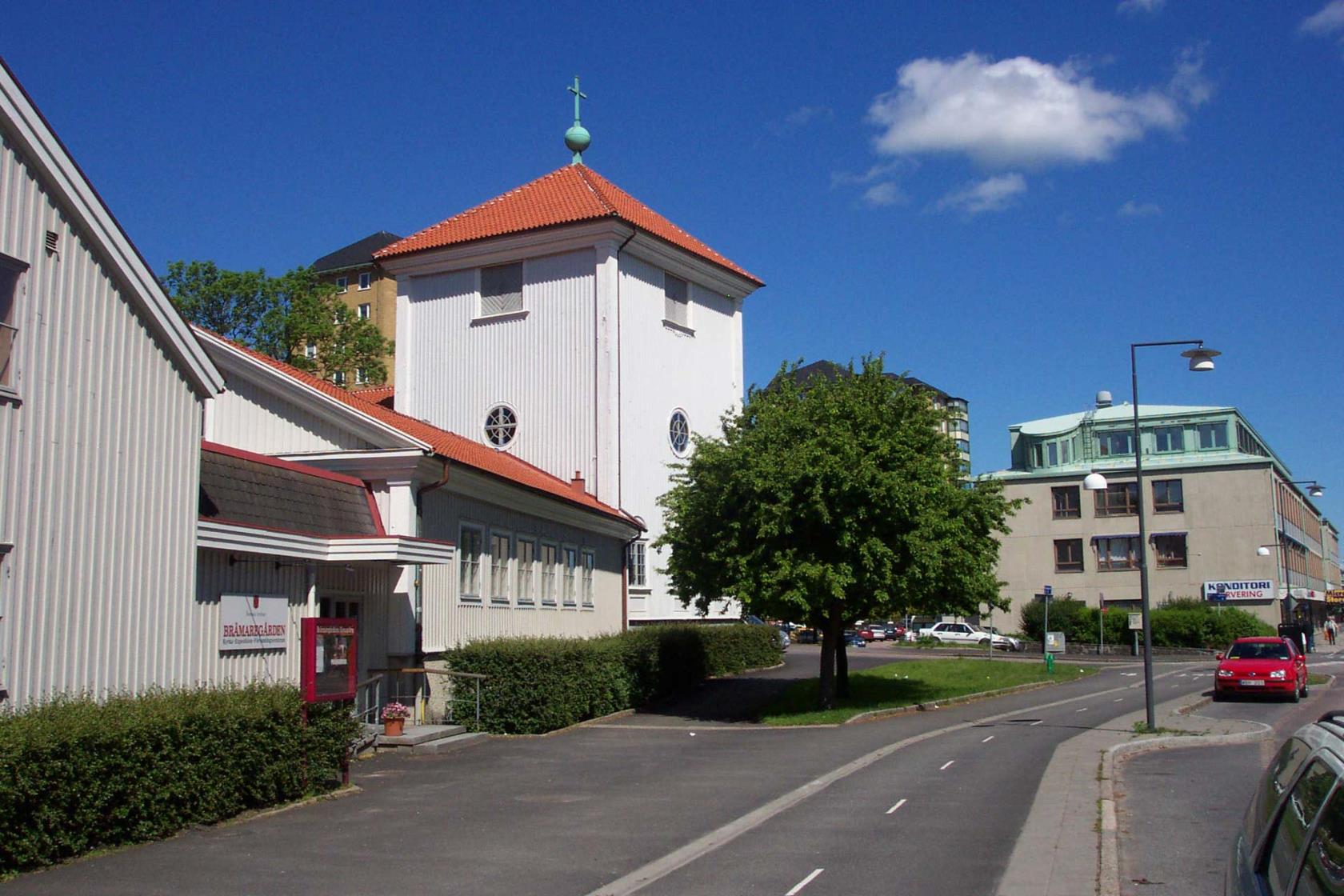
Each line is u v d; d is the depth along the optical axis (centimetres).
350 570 1977
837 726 2419
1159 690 3428
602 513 3083
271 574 1581
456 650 2228
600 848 1108
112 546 1291
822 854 1068
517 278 3753
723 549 2645
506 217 3838
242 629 1504
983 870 991
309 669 1409
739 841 1140
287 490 1794
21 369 1190
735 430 2759
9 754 961
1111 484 7100
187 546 1400
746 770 1689
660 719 2586
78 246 1266
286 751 1342
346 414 2155
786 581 2569
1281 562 7006
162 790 1135
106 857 1046
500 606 2534
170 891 924
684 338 3944
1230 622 5891
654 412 3753
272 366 2225
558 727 2311
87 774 1044
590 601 3142
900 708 2728
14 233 1188
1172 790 1466
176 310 1378
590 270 3619
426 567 2200
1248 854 497
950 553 2642
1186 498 6925
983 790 1442
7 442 1169
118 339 1316
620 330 3622
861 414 2623
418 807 1345
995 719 2480
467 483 2333
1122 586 6988
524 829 1209
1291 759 502
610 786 1529
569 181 3997
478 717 2147
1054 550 7175
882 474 2492
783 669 3978
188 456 1413
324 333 5047
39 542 1199
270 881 964
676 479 2864
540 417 3638
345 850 1095
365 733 1861
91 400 1275
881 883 951
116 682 1286
